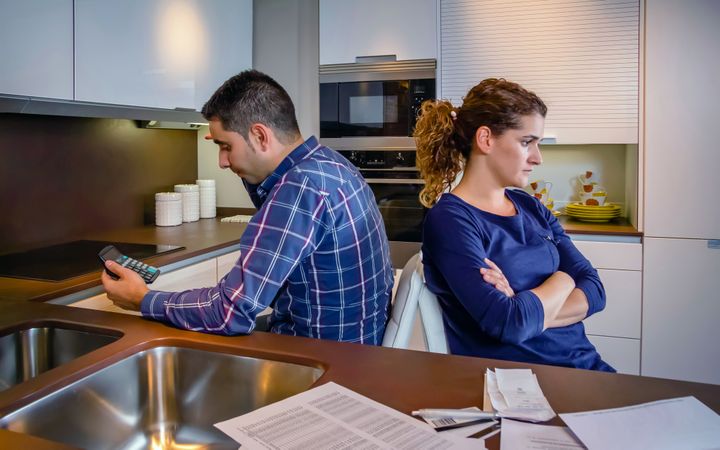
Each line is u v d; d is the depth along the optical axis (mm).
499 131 1369
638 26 2820
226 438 1019
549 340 1352
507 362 949
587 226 2980
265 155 1285
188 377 1060
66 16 2016
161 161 3145
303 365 961
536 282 1419
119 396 989
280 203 1169
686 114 2725
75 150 2551
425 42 3002
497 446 668
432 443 670
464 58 3059
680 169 2742
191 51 2691
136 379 1024
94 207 2680
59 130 2461
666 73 2742
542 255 1438
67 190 2518
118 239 2588
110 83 2225
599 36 2877
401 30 3025
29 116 2311
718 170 2697
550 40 2943
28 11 1868
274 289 1130
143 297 1188
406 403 785
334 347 1024
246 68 3168
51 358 1197
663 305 2793
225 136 1277
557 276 1385
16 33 1830
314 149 1330
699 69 2699
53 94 1979
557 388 832
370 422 724
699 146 2717
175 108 2602
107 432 960
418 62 3006
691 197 2732
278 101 1276
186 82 2666
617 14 2844
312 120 3342
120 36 2266
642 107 2816
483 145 1395
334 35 3119
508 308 1238
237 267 1134
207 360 1041
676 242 2764
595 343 2885
